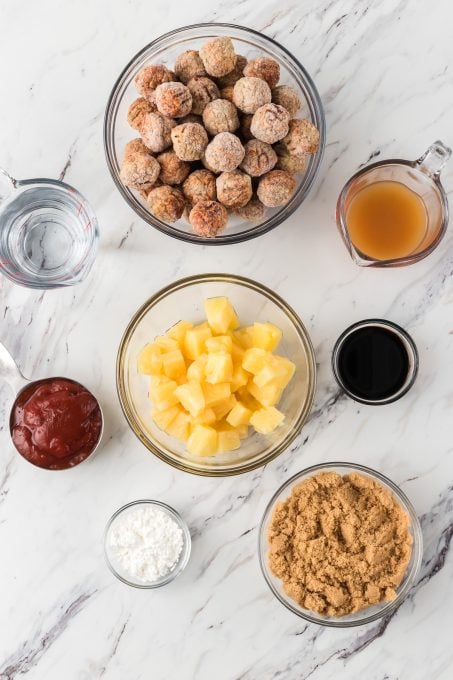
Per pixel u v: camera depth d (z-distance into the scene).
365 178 0.82
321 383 0.86
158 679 0.86
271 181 0.77
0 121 0.85
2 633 0.86
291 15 0.85
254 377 0.81
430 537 0.86
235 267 0.86
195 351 0.82
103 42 0.85
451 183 0.86
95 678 0.86
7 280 0.86
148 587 0.84
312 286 0.86
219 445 0.83
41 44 0.85
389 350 0.84
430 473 0.86
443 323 0.86
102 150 0.85
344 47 0.85
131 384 0.84
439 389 0.86
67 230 0.84
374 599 0.81
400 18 0.85
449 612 0.86
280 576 0.82
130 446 0.86
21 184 0.81
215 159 0.75
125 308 0.86
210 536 0.86
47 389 0.83
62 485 0.86
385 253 0.83
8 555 0.86
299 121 0.77
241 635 0.86
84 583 0.86
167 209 0.77
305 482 0.82
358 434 0.86
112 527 0.84
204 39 0.81
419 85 0.85
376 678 0.86
